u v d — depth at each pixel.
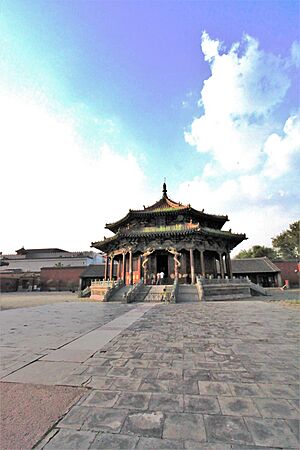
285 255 82.62
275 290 50.59
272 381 5.64
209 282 31.06
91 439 3.63
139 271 39.66
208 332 10.86
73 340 9.66
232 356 7.45
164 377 5.89
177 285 30.33
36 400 4.84
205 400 4.76
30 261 82.56
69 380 5.78
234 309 19.38
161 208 42.72
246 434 3.71
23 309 21.31
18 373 6.25
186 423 3.99
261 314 16.39
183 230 36.03
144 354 7.72
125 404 4.64
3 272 76.69
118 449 3.40
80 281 63.91
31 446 3.50
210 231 37.03
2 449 3.45
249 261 61.84
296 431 3.78
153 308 20.72
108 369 6.46
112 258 42.50
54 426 3.97
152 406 4.55
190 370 6.34
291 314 16.33
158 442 3.53
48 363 6.98
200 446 3.45
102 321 14.19
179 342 9.17
